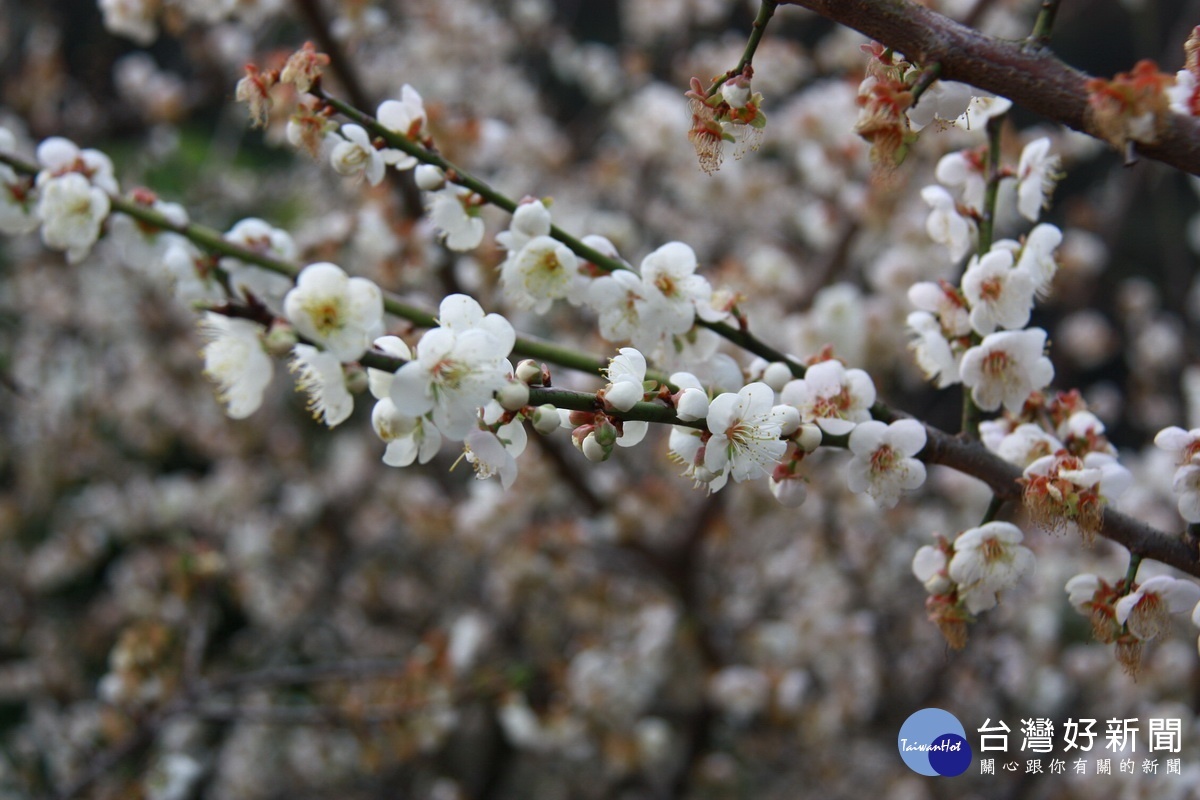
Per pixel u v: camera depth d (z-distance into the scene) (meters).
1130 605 1.54
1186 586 1.55
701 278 1.75
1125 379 8.57
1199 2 5.21
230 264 2.01
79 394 6.23
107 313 6.00
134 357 6.09
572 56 6.24
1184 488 1.52
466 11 5.51
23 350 6.23
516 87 5.90
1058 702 5.15
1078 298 6.00
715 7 6.05
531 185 5.64
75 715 5.02
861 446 1.59
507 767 5.73
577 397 1.32
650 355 1.83
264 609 5.64
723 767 4.88
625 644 4.95
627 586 5.38
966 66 1.33
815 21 6.75
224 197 6.81
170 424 6.36
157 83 6.00
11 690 5.66
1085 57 8.68
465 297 1.35
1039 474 1.55
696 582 4.61
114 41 6.96
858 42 5.05
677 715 5.47
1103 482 1.53
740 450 1.40
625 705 4.53
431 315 1.94
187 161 7.36
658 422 1.38
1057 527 1.56
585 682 4.33
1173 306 6.72
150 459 7.07
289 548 5.62
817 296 4.25
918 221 4.37
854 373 1.64
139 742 3.41
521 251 1.74
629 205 5.95
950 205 1.86
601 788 5.75
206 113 8.23
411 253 3.05
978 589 1.66
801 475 1.57
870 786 5.42
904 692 5.57
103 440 6.63
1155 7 5.95
